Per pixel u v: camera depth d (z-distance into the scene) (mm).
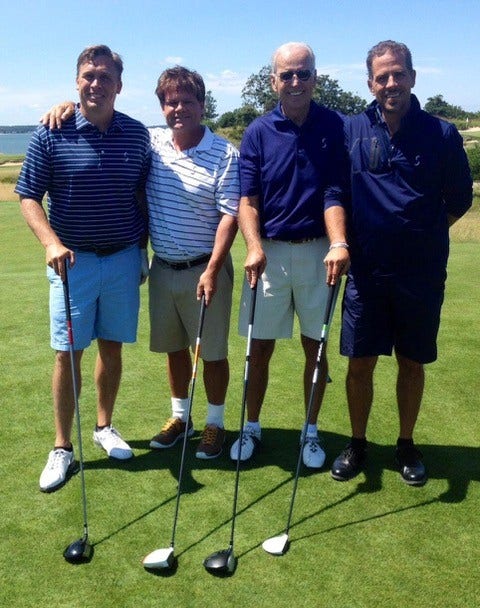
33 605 2496
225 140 3459
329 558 2762
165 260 3566
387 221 3129
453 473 3447
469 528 2965
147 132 3420
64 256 3111
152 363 5020
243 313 3666
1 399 4359
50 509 3117
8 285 7727
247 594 2555
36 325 6008
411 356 3340
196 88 3295
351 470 3414
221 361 3656
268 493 3270
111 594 2557
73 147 3215
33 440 3803
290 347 5383
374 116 3115
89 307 3434
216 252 3361
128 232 3432
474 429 3957
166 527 2988
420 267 3203
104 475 3436
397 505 3152
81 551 2732
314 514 3082
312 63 3209
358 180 3156
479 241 13500
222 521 3035
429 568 2697
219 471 3494
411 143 3035
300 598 2531
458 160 3080
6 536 2908
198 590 2578
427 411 4195
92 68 3104
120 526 2992
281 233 3432
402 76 2926
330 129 3307
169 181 3406
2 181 32156
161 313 3668
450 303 6613
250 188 3404
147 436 3895
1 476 3410
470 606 2490
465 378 4699
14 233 13992
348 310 3361
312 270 3490
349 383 3459
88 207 3295
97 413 3980
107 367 3648
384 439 3850
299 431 3965
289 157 3330
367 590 2570
